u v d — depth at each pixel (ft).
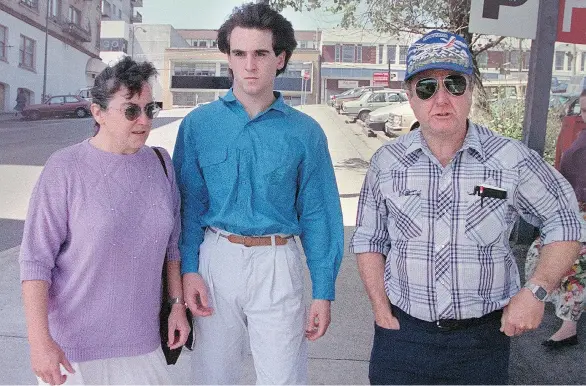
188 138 7.59
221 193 7.32
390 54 67.72
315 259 7.64
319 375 11.27
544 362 11.55
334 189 7.74
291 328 7.43
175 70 109.40
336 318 14.05
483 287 6.35
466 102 6.39
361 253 7.00
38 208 6.27
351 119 67.05
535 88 18.61
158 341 7.06
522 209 6.51
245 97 7.34
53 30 118.21
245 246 7.30
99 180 6.44
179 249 7.55
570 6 18.34
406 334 6.60
